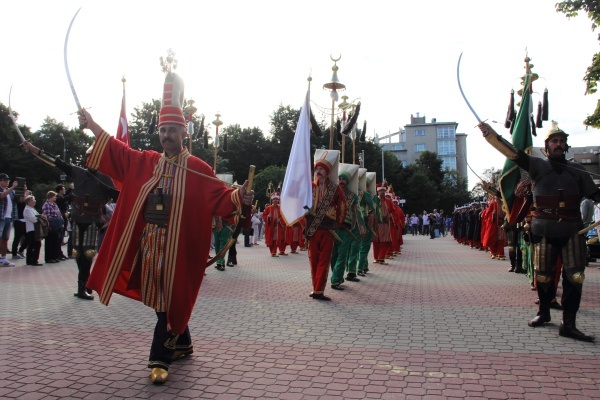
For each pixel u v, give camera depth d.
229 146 66.81
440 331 6.09
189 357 4.98
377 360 4.91
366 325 6.39
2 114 49.97
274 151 68.19
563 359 4.97
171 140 4.68
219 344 5.47
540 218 6.01
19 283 9.69
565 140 5.96
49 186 49.41
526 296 8.62
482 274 12.01
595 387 4.19
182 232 4.48
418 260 16.14
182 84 4.87
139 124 56.53
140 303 7.78
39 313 6.90
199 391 4.07
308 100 8.93
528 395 4.01
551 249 6.01
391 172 69.31
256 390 4.10
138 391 4.06
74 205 8.05
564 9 14.12
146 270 4.46
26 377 4.33
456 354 5.12
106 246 4.68
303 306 7.68
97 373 4.48
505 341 5.63
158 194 4.53
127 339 5.63
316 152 9.18
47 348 5.21
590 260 15.56
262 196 49.44
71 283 9.79
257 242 26.06
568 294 5.82
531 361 4.90
